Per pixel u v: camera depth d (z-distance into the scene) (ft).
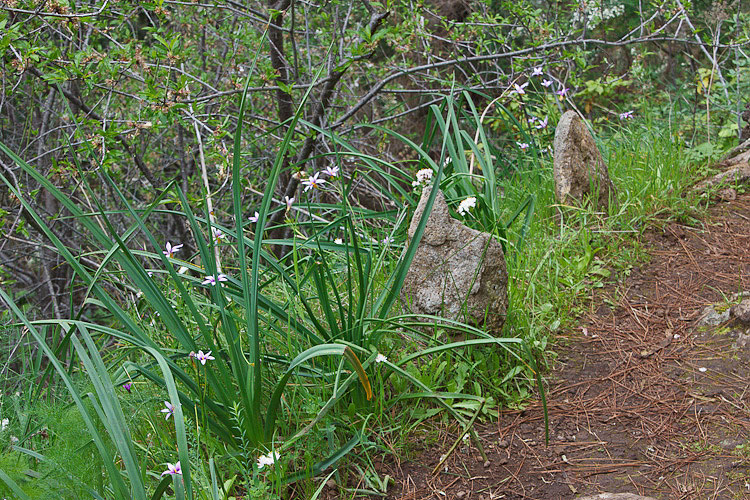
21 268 26.91
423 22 18.78
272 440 8.63
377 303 10.09
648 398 9.96
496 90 22.20
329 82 17.71
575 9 19.02
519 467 8.86
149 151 24.57
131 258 8.42
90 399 7.50
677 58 26.35
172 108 15.06
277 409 9.23
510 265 11.60
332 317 9.47
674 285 12.55
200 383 9.04
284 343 10.09
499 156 16.34
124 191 23.39
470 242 10.30
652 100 22.43
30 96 20.93
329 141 19.02
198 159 19.63
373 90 18.63
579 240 13.41
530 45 19.83
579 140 14.30
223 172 14.71
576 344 11.37
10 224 19.01
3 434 8.32
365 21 23.18
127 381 8.56
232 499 7.99
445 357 10.27
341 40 18.31
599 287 12.71
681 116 20.34
